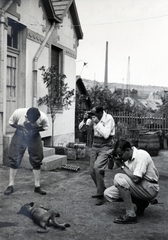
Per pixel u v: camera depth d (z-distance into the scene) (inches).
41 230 134.5
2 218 149.3
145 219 155.3
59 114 417.7
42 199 183.2
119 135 480.7
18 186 209.5
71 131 463.8
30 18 326.0
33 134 190.9
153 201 181.5
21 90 320.8
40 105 355.9
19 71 320.5
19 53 319.9
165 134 485.1
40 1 346.3
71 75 461.1
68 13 435.5
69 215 158.1
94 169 184.9
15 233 132.3
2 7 266.2
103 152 185.6
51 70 354.3
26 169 262.4
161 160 362.3
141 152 150.1
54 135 405.7
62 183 223.8
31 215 145.9
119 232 137.3
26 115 188.2
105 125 184.7
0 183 214.8
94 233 135.5
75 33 467.5
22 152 194.7
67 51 441.1
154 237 132.7
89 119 203.5
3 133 273.3
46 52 373.1
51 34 384.2
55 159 276.8
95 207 172.2
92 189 210.2
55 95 366.6
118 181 148.7
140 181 150.7
